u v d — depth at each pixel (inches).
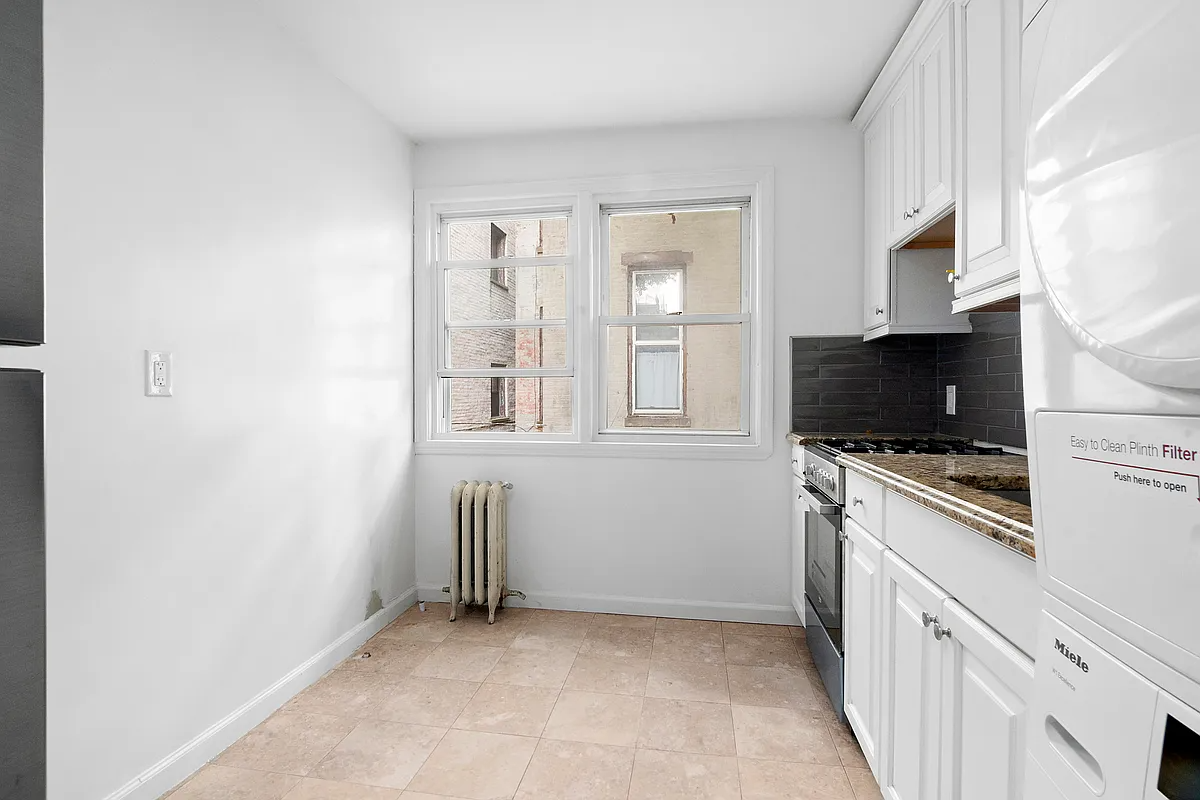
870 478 68.6
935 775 51.5
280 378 89.8
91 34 61.8
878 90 103.6
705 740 80.7
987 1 64.9
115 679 64.4
